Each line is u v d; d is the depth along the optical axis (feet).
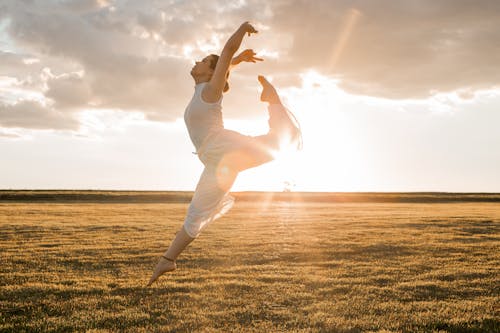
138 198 194.18
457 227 62.90
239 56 14.58
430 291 24.91
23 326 18.42
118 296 23.44
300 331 17.79
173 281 27.48
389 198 222.69
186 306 21.74
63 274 29.96
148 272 30.53
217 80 13.14
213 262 34.63
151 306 21.70
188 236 14.26
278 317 19.88
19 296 23.70
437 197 229.25
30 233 56.70
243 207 139.95
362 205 162.30
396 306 21.61
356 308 21.30
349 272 30.35
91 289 25.18
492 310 21.02
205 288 25.35
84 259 36.35
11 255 38.47
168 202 176.35
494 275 29.19
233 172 13.87
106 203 162.61
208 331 17.85
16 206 129.08
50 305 21.86
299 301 22.65
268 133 13.98
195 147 14.12
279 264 33.50
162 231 59.98
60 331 17.93
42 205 138.10
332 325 18.60
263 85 14.57
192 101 13.62
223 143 13.44
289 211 113.80
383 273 30.07
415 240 47.60
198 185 14.30
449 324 18.72
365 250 40.68
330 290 24.97
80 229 61.98
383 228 61.93
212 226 66.59
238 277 28.45
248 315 20.17
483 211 111.75
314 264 33.55
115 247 43.37
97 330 17.89
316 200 212.84
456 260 35.40
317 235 53.06
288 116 14.11
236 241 47.52
